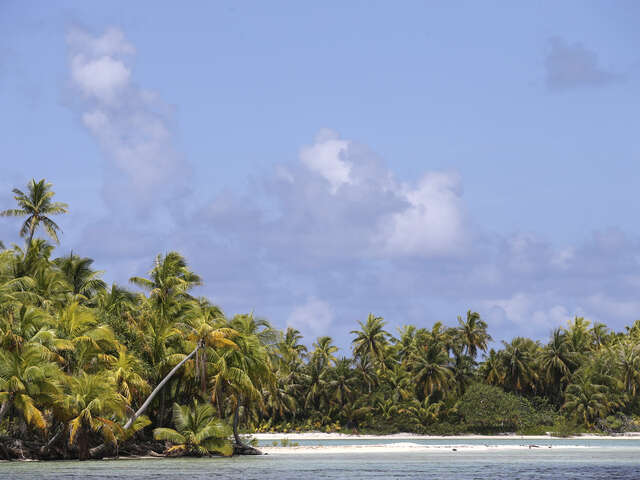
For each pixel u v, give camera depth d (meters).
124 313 66.31
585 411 120.44
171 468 50.66
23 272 67.50
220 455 64.19
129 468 50.12
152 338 63.41
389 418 126.38
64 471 47.41
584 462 62.38
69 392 52.75
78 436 55.34
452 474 49.78
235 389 64.25
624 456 71.19
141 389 58.19
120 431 53.59
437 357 126.88
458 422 123.19
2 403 48.78
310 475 47.66
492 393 121.00
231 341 58.06
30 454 54.97
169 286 68.38
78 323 57.09
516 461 63.53
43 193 76.94
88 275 75.12
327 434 125.88
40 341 51.59
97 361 57.69
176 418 60.84
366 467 55.47
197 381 63.84
